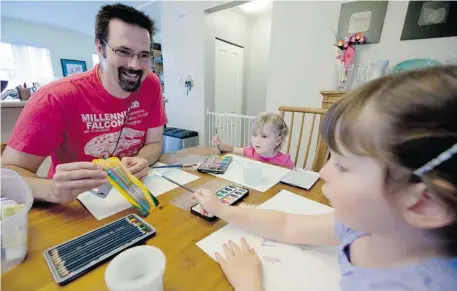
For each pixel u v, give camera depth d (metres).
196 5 2.84
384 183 0.27
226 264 0.41
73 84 0.85
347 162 0.30
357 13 1.83
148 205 0.59
